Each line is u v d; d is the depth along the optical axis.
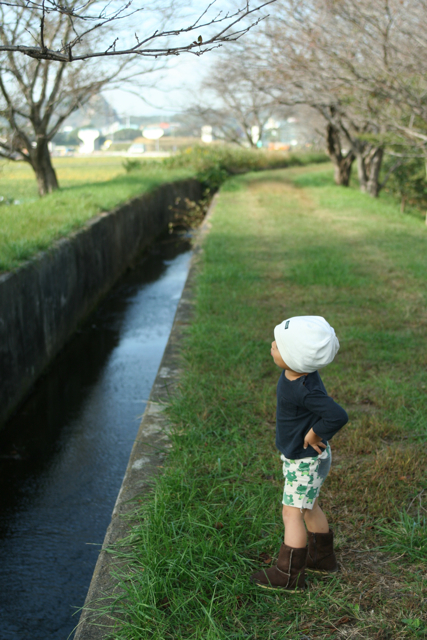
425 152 12.47
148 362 7.50
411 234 12.11
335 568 2.48
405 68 10.21
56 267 7.57
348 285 7.87
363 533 2.77
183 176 22.02
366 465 3.41
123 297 10.78
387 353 5.34
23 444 5.41
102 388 6.70
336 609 2.28
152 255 14.92
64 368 7.30
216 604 2.29
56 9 2.32
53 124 16.19
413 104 10.83
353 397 4.45
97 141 74.81
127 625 2.17
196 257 9.90
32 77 13.42
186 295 7.53
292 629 2.18
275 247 10.62
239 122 36.19
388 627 2.17
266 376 4.90
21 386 6.24
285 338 2.15
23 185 23.56
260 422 4.00
